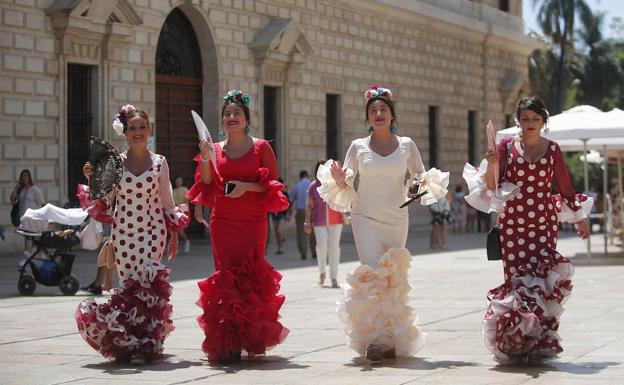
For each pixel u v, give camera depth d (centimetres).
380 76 4209
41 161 2555
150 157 1009
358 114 4041
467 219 4100
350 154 993
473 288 1722
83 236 1582
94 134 2727
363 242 977
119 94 2778
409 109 4456
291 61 3534
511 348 909
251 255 985
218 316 967
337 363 948
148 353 958
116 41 2748
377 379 857
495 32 5197
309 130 3706
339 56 3906
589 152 3269
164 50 3098
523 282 916
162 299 979
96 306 961
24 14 2503
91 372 909
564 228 4200
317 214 1788
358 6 4006
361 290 956
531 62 6825
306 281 1895
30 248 2292
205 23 3169
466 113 5003
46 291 1694
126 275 991
